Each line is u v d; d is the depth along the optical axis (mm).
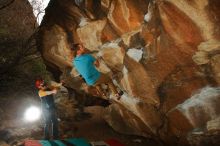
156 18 4684
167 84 5137
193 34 4297
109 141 6000
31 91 10695
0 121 8195
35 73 11641
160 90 5305
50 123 6750
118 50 5867
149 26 4902
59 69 8289
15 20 13469
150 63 5164
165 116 5473
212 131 4723
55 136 6684
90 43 6441
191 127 5023
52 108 6750
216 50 4277
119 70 6168
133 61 5469
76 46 5297
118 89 6344
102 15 5777
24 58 11859
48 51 7762
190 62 4652
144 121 6039
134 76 5594
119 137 6781
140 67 5367
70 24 6613
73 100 9617
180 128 5234
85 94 8695
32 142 5625
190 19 4199
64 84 8570
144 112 5898
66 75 8062
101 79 5402
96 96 8273
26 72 11422
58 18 6824
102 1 5547
